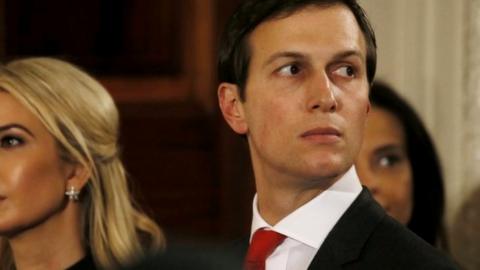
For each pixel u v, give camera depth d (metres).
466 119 8.78
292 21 4.02
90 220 5.76
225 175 11.52
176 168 12.05
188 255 3.43
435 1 8.76
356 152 4.01
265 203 4.22
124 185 5.92
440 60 8.79
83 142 5.69
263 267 4.12
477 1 8.82
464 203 7.30
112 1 11.92
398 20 8.73
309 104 3.94
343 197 4.11
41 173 5.55
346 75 4.02
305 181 4.05
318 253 4.04
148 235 5.76
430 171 6.47
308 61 3.98
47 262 5.66
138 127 11.90
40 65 5.68
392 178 6.38
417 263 3.84
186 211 11.92
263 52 4.08
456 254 7.15
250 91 4.14
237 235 11.36
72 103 5.66
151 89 11.96
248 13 4.18
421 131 6.49
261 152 4.10
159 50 11.92
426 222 6.52
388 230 4.02
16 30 11.80
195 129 11.92
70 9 11.87
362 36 4.11
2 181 5.48
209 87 11.71
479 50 8.82
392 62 8.74
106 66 11.91
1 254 5.95
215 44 11.45
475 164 8.78
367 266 3.93
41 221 5.60
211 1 11.42
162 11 11.88
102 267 5.59
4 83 5.55
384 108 6.46
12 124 5.51
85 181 5.73
